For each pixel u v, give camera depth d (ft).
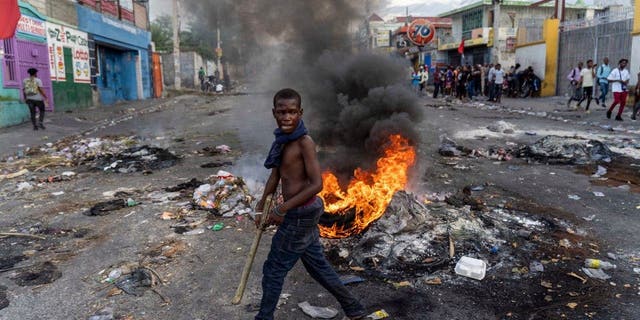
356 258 12.51
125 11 73.20
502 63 94.53
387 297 10.64
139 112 56.59
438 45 121.80
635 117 39.63
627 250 13.20
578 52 67.51
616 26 59.82
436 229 13.47
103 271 12.14
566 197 18.35
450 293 10.83
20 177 23.26
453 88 72.59
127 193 19.69
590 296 10.64
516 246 13.33
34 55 44.65
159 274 11.88
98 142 31.86
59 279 11.75
